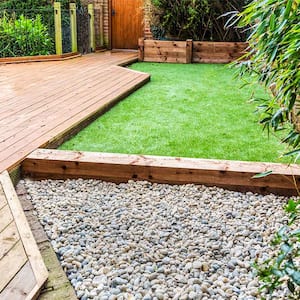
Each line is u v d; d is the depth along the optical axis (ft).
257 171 7.91
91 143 10.57
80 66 23.41
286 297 4.79
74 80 18.52
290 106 5.04
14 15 26.58
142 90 17.88
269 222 6.87
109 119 12.99
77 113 12.40
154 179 8.30
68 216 7.03
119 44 33.81
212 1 26.03
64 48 27.53
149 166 8.22
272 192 7.93
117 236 6.45
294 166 8.09
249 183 7.96
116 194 7.94
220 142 10.75
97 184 8.36
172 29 28.02
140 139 10.94
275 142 10.62
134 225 6.79
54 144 10.03
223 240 6.35
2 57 25.31
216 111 14.17
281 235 3.80
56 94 15.31
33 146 9.27
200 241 6.31
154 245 6.22
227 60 26.58
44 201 7.59
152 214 7.15
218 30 27.04
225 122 12.75
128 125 12.32
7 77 19.24
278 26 4.76
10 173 8.07
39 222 6.81
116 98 15.03
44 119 11.66
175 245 6.21
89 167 8.41
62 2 30.89
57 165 8.48
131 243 6.24
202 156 9.71
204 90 17.94
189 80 20.47
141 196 7.84
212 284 5.27
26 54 26.07
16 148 9.13
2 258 5.48
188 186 8.18
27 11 27.40
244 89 17.84
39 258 5.52
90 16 30.71
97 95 15.23
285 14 4.41
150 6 27.78
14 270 5.25
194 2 26.22
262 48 5.39
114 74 20.39
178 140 10.90
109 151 9.98
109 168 8.36
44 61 25.71
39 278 5.12
